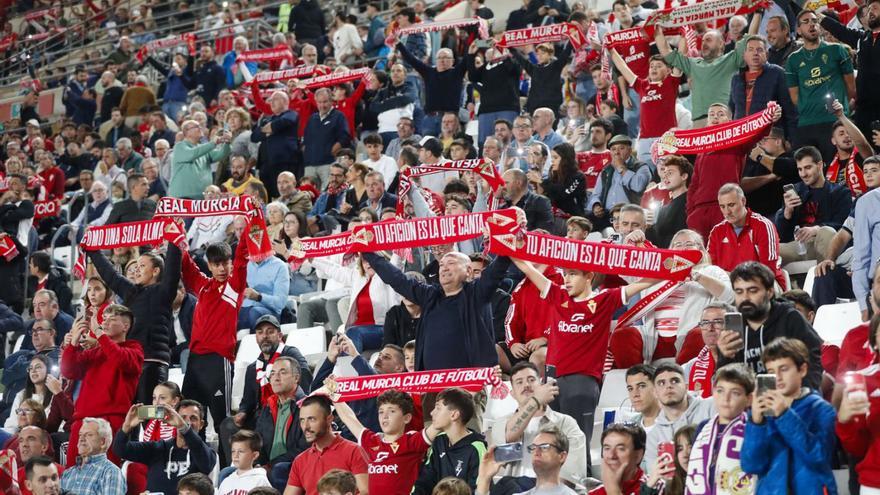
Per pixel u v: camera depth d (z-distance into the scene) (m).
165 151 69.94
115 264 55.50
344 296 47.88
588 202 51.69
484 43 63.28
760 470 24.11
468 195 49.28
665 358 37.19
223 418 41.94
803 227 42.16
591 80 63.59
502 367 39.12
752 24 57.19
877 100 47.12
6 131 93.12
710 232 41.00
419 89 70.81
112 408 40.56
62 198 73.75
